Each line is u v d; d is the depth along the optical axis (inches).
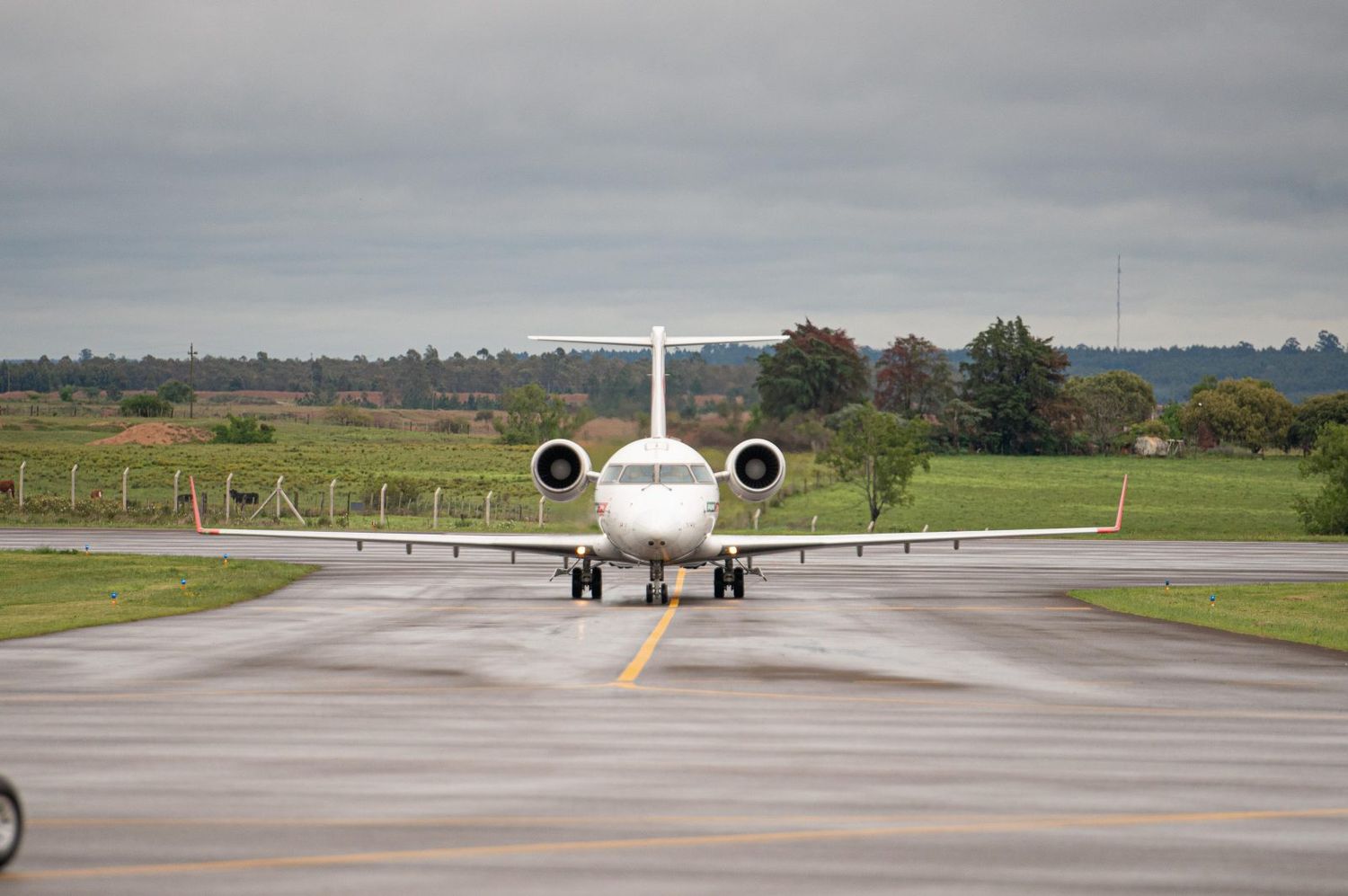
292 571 5885.8
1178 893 1211.9
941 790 1627.7
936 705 2329.0
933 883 1232.2
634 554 4424.2
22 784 1641.2
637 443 4822.8
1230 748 1929.1
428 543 4690.0
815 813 1499.8
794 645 3265.3
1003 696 2445.9
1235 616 4128.9
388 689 2484.0
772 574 6122.1
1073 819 1483.8
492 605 4448.8
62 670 2741.1
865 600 4692.4
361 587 5236.2
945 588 5319.9
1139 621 3961.6
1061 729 2080.5
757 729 2062.0
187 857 1305.4
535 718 2156.7
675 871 1267.2
